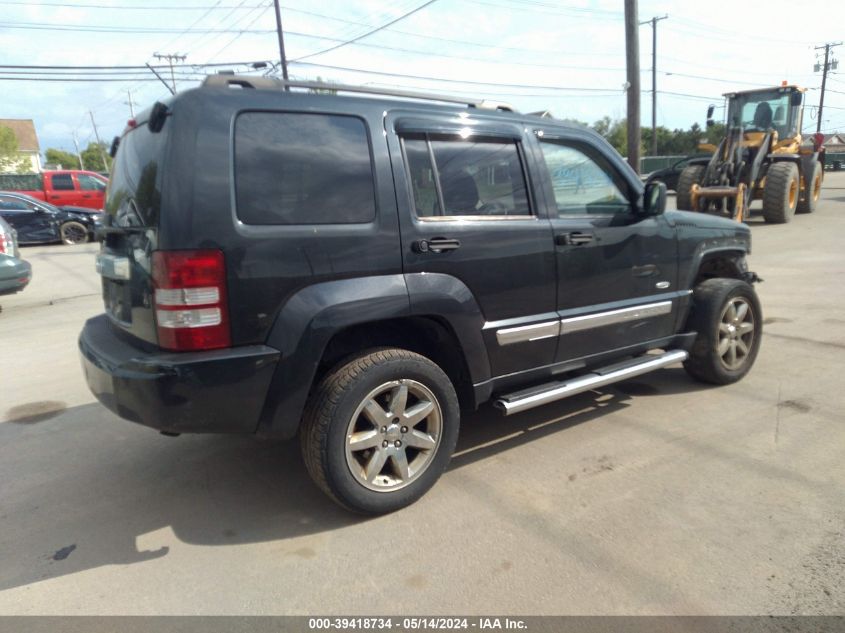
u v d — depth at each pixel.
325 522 3.07
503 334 3.41
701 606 2.38
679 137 55.03
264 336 2.72
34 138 62.53
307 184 2.82
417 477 3.16
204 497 3.36
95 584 2.64
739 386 4.73
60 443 4.12
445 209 3.21
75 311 8.60
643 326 4.20
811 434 3.83
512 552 2.76
